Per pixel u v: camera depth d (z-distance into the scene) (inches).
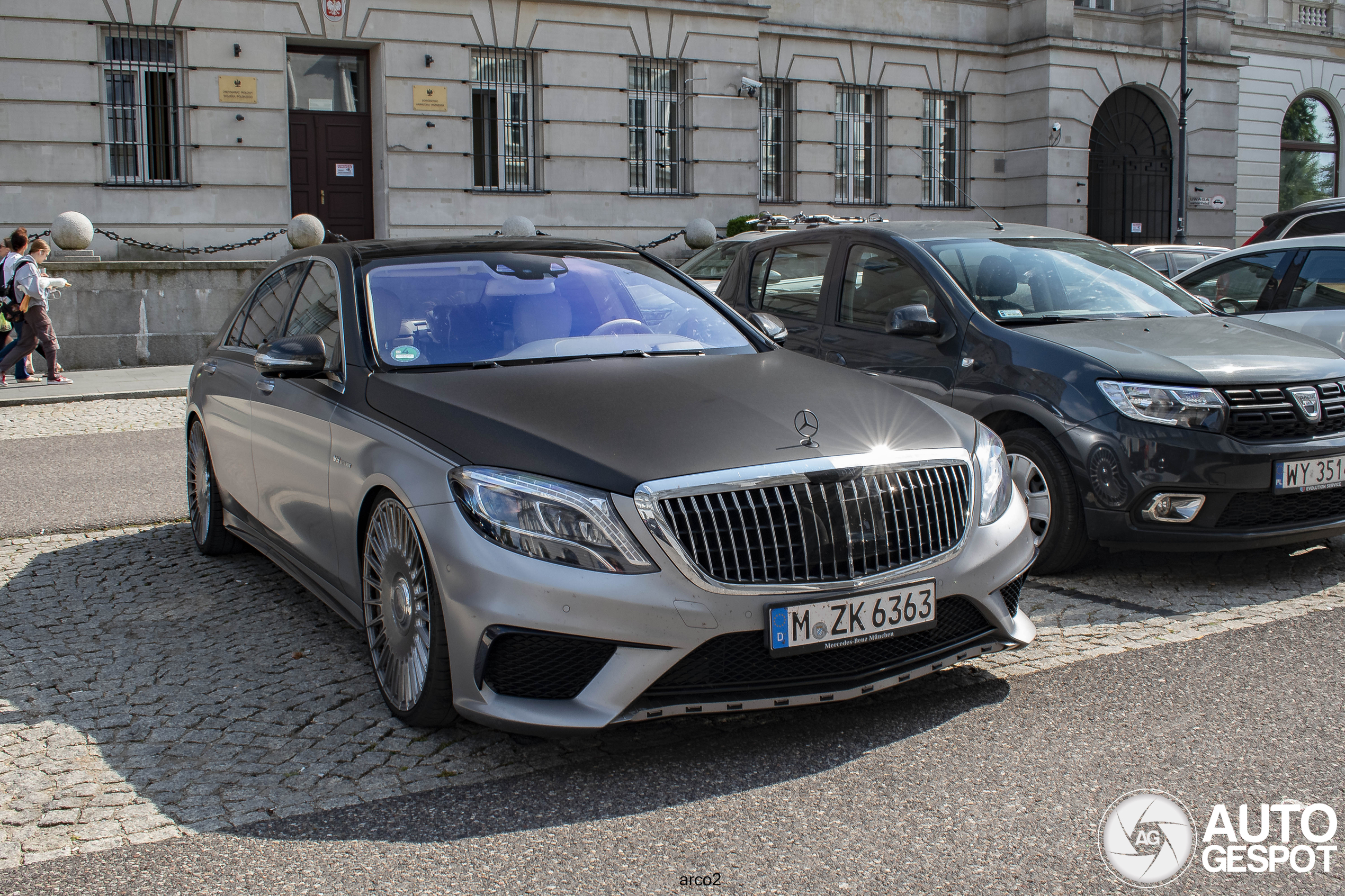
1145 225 1059.9
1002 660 160.1
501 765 129.6
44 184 681.6
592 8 810.8
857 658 130.6
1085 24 1012.5
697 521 123.7
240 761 131.0
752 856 107.9
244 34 718.5
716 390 145.6
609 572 122.0
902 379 225.1
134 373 550.0
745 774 126.0
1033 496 203.3
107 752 134.0
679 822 115.0
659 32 834.8
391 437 141.6
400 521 137.9
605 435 130.9
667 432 131.6
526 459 128.0
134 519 256.8
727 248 467.2
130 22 691.4
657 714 123.3
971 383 212.8
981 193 1014.4
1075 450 194.7
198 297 591.8
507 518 124.6
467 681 126.2
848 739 134.6
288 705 147.6
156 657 166.2
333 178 772.6
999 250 237.6
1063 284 231.1
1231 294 313.4
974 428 151.1
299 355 161.2
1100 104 1007.0
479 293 172.2
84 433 387.5
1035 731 135.4
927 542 134.6
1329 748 128.8
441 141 774.5
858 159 970.7
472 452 131.3
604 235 831.7
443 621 129.5
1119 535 192.5
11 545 235.6
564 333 166.7
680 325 176.1
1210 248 560.7
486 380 148.6
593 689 122.5
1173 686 148.4
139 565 218.5
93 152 690.2
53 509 266.7
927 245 237.6
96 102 687.7
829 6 936.9
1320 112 1242.0
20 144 675.4
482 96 795.4
